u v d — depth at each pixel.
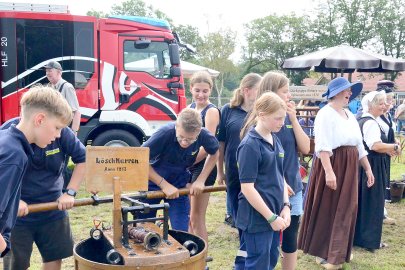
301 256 4.52
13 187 2.00
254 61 52.56
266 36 50.94
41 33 7.62
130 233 2.43
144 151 2.44
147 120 8.12
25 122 2.13
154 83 8.12
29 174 2.71
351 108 9.30
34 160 2.68
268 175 2.85
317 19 47.78
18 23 7.53
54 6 7.71
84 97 7.80
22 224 2.81
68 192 2.70
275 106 2.76
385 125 5.00
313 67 9.16
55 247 2.92
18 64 7.55
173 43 8.16
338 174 3.99
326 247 4.11
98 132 8.02
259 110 2.81
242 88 3.52
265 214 2.76
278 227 2.76
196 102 3.72
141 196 2.87
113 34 7.87
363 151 4.23
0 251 2.02
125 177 2.42
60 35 7.67
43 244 2.91
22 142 2.08
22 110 2.15
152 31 8.08
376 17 45.59
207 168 3.19
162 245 2.37
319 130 3.93
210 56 42.56
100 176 2.39
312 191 4.19
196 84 3.64
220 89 46.22
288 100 3.26
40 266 4.17
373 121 4.61
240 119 3.48
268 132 2.89
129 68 7.99
